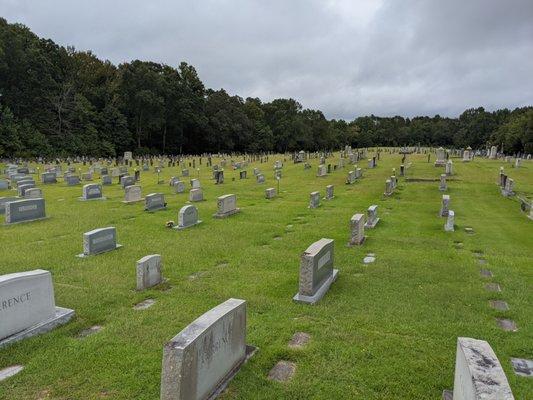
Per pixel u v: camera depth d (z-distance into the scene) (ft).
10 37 241.35
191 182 111.24
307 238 55.98
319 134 416.87
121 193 103.60
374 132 475.31
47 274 28.04
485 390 14.19
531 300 33.60
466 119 485.56
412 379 21.77
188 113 318.86
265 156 241.55
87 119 280.10
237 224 65.72
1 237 55.67
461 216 73.20
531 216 71.10
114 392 20.58
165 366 17.69
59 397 20.25
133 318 29.48
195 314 30.19
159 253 48.08
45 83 259.60
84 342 25.73
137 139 312.50
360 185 114.73
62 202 88.28
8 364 23.30
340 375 22.17
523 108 422.00
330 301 32.99
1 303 25.04
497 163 160.56
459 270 41.55
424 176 126.72
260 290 35.58
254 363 23.15
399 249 50.01
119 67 335.26
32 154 234.17
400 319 29.40
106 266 42.47
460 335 26.96
